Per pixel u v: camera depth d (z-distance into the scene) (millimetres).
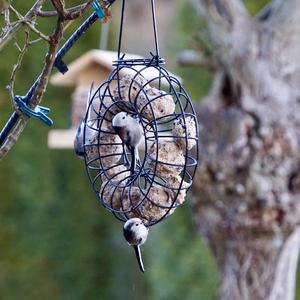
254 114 8781
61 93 13391
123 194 5199
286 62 8898
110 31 14156
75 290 14656
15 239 14164
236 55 8836
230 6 8922
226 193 8914
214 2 8961
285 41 8891
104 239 14828
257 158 8773
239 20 8906
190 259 12648
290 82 8938
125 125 4988
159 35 14641
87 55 10570
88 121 5477
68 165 14234
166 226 12773
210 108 8898
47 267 14523
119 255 14930
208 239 9258
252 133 8789
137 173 5164
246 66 8812
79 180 14328
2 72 12844
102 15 5016
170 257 12750
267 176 8828
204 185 8914
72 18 4629
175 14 13195
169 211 5117
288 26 8875
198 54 9273
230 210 8969
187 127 5156
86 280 14688
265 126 8766
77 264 14633
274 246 9086
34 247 14289
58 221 14344
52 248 14406
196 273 12633
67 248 14531
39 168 13977
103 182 5367
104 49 11336
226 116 8805
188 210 12672
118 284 14930
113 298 14898
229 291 9250
